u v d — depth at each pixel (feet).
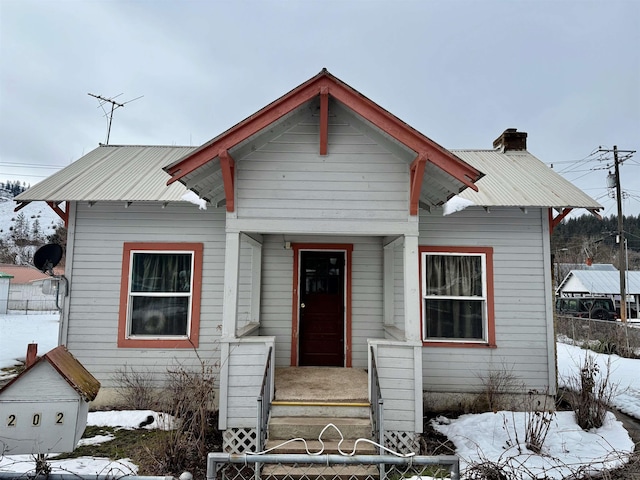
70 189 25.29
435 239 25.67
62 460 16.62
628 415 24.79
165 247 25.61
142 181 26.89
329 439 17.81
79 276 25.30
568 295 116.57
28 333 58.23
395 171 19.57
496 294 25.23
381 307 26.03
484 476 12.13
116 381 24.47
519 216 25.82
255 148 19.70
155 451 17.46
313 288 26.71
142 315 25.40
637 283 101.65
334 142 19.76
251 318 25.46
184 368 24.52
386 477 14.44
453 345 24.70
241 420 18.29
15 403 8.70
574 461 17.04
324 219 19.34
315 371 24.22
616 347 46.34
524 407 23.63
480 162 31.58
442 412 24.00
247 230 19.26
